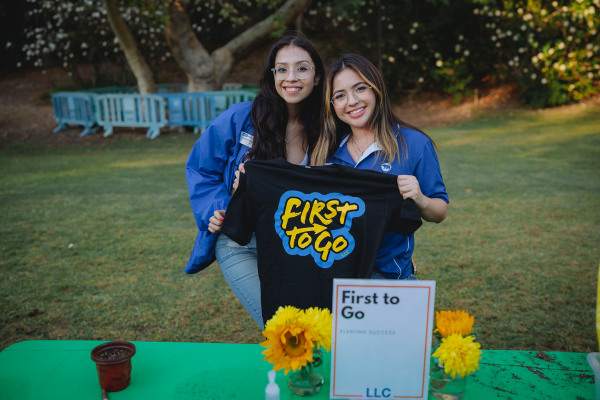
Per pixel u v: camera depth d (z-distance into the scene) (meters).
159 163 9.45
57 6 15.62
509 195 6.27
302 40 2.21
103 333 3.12
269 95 2.25
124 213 5.87
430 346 1.48
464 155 9.18
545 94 13.67
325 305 1.86
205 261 2.28
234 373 1.80
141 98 12.92
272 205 1.90
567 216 5.34
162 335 3.11
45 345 1.99
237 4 18.75
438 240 4.71
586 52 13.12
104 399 1.63
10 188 7.36
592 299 3.45
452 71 15.16
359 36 16.92
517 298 3.49
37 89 18.75
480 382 1.72
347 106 2.05
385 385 1.50
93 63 18.25
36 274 4.04
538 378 1.75
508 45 14.68
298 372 1.63
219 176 2.34
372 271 1.96
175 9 12.55
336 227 1.87
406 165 2.05
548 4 13.46
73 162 9.80
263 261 1.91
